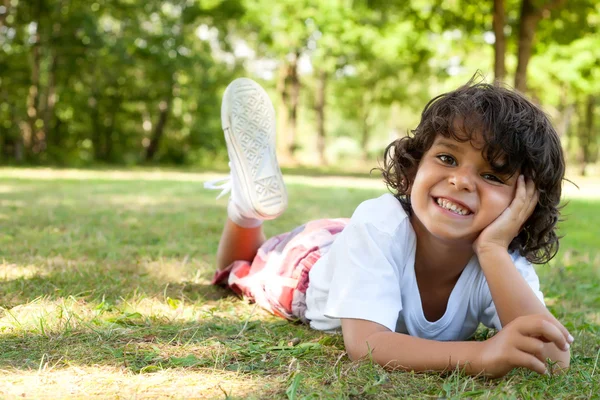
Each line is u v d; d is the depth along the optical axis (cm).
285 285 248
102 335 210
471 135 180
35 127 1925
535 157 185
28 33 1945
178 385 167
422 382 174
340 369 180
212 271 339
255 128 305
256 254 293
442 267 201
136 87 2309
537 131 186
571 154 4378
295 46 2414
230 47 2442
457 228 185
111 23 2292
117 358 187
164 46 2205
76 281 289
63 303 241
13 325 214
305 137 5800
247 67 2797
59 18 1878
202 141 2570
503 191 186
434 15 1705
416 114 3725
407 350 181
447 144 184
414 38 1964
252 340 217
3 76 1892
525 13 1475
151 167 2123
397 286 195
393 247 195
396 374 179
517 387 171
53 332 210
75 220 519
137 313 236
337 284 198
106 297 266
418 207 190
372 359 183
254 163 298
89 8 1978
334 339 221
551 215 199
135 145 2517
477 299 206
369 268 193
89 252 373
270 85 3172
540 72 2405
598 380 182
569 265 422
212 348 202
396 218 199
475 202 184
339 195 940
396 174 203
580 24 1652
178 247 409
